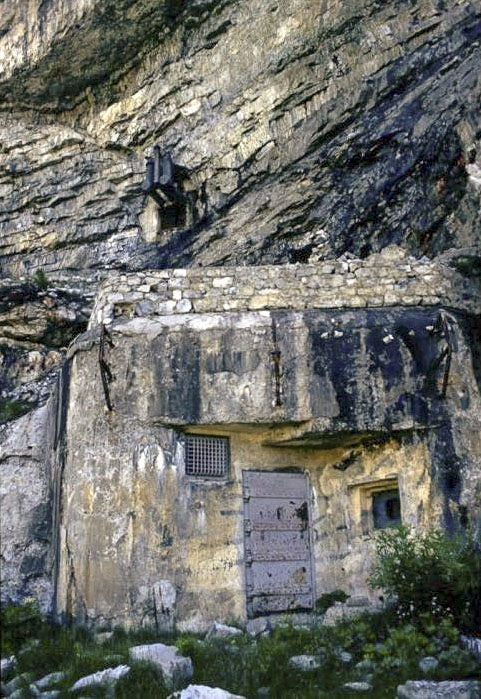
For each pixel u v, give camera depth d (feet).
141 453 31.86
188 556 31.27
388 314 34.04
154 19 62.03
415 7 50.85
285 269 35.81
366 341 33.17
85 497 31.68
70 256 67.36
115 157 67.51
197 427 32.73
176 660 25.02
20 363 51.96
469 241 41.78
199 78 61.46
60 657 26.76
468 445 32.37
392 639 25.58
